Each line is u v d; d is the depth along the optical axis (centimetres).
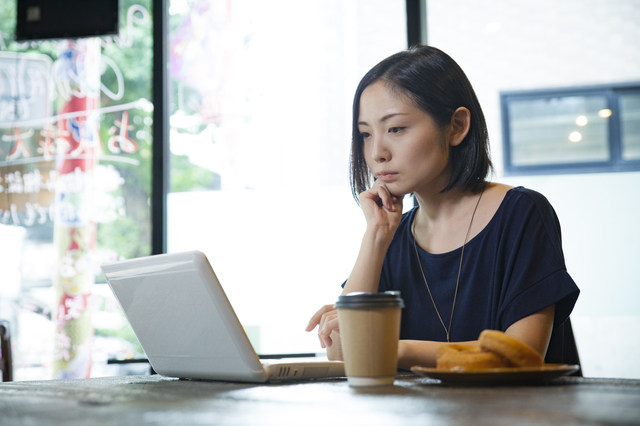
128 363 278
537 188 262
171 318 98
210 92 289
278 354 266
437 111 129
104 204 289
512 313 111
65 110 296
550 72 265
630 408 56
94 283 284
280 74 285
